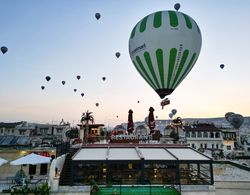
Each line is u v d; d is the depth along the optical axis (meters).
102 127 38.44
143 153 18.33
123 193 14.78
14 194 14.91
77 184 16.00
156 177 17.67
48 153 23.81
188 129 60.03
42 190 14.95
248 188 18.03
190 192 15.68
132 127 27.38
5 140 33.50
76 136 38.06
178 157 16.91
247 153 56.97
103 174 18.22
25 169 22.25
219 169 23.34
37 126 60.59
